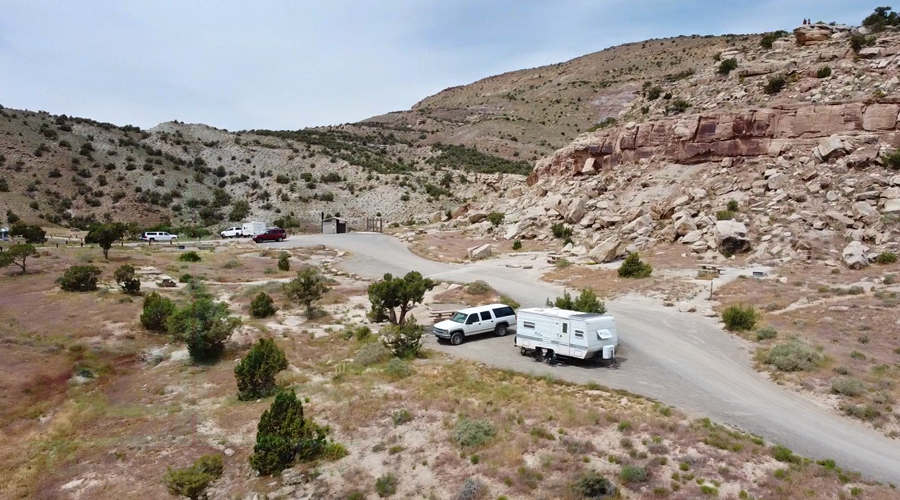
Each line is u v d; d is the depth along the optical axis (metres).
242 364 20.83
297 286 32.81
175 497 13.96
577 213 58.12
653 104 70.06
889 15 61.59
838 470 13.78
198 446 16.81
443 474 14.02
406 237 68.88
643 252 46.25
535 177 77.50
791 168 48.56
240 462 15.73
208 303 26.55
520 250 55.47
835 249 38.16
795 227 41.66
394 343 24.95
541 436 15.62
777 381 20.56
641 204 55.06
